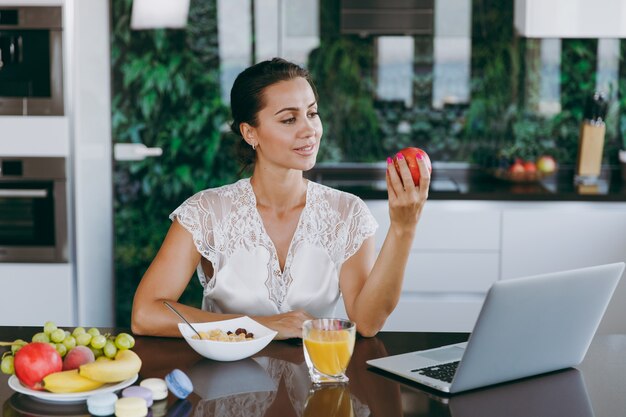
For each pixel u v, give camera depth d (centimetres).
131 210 402
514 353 150
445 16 419
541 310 147
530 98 423
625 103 421
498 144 426
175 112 398
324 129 426
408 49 421
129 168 400
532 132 424
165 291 196
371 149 427
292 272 202
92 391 141
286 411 139
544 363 157
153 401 143
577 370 163
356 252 205
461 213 370
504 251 371
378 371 160
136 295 194
